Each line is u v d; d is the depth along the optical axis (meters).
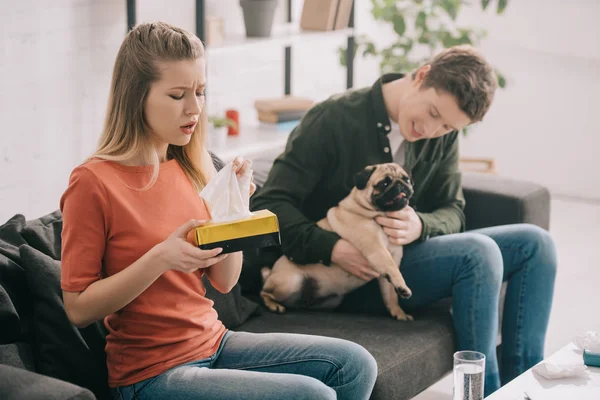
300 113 4.20
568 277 3.96
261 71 4.36
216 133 3.73
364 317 2.59
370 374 1.94
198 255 1.72
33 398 1.51
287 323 2.49
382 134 2.65
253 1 3.89
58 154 3.49
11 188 3.34
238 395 1.75
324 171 2.68
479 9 5.11
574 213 4.86
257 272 2.71
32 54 3.30
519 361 2.63
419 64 4.62
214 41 3.73
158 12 3.75
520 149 5.19
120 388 1.84
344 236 2.55
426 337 2.43
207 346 1.90
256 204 2.63
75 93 3.50
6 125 3.27
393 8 4.59
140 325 1.83
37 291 1.94
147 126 1.84
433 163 2.75
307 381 1.77
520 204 2.94
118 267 1.81
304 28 4.20
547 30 4.91
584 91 4.92
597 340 2.12
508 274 2.66
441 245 2.56
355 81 5.10
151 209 1.84
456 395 1.89
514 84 5.11
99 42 3.54
